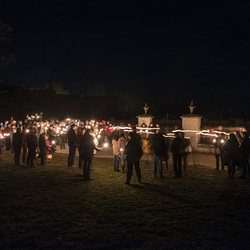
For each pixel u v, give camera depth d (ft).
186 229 15.51
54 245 13.53
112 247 13.35
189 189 24.34
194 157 41.16
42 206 19.67
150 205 19.93
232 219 17.17
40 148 36.52
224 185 25.79
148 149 29.91
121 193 23.09
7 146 48.44
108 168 34.19
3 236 14.58
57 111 155.63
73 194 22.74
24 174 30.50
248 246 13.53
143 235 14.67
